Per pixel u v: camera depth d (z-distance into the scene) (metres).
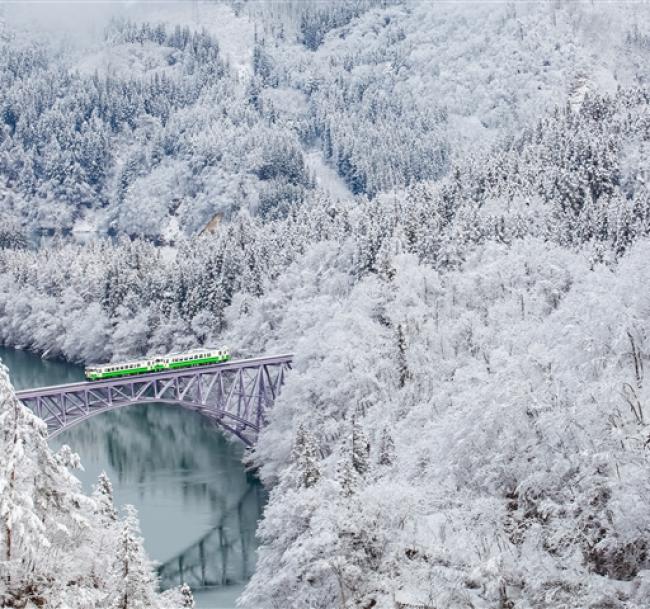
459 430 60.91
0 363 35.16
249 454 133.00
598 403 53.44
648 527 45.69
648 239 98.69
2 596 36.12
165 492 120.38
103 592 41.03
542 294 121.38
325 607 56.31
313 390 122.12
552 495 52.91
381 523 53.41
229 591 89.62
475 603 49.72
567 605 45.84
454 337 118.69
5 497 33.59
